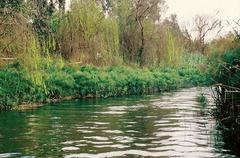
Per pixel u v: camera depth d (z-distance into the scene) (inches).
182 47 2365.9
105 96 1533.0
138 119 895.7
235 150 589.9
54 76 1385.3
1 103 1083.3
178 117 928.9
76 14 1675.7
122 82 1626.5
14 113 1003.3
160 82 1857.8
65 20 1662.2
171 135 703.1
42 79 1218.0
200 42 3201.3
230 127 741.3
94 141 645.9
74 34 1664.6
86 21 1683.1
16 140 651.5
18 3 1141.1
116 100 1370.6
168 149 594.2
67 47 1652.3
